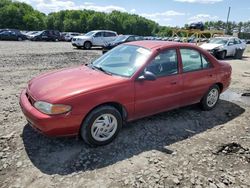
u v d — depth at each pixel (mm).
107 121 3863
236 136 4484
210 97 5570
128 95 3971
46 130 3459
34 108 3607
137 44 4801
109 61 4609
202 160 3668
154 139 4211
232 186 3154
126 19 101750
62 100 3451
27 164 3379
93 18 90625
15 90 6668
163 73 4461
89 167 3377
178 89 4691
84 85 3750
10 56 13789
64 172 3256
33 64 11312
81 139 3973
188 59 4914
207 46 17469
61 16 94500
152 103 4348
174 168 3438
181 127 4730
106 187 3012
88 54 17000
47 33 36906
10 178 3104
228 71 5773
